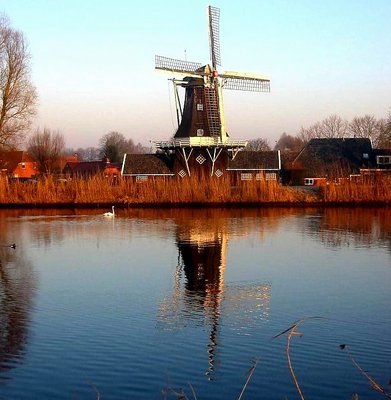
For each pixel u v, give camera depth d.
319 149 70.12
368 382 10.59
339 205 48.12
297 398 10.01
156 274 20.39
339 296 16.94
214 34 57.16
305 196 48.72
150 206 49.25
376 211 43.91
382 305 15.89
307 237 29.31
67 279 19.66
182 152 56.91
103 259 23.48
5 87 50.12
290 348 12.40
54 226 35.41
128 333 13.54
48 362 11.74
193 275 20.14
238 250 25.41
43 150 81.06
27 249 26.31
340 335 13.26
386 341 12.81
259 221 37.16
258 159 62.44
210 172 57.12
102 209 48.31
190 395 10.16
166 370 11.27
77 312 15.39
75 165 92.56
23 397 10.14
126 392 10.31
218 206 48.78
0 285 18.80
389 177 49.38
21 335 13.47
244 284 18.66
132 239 29.23
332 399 9.94
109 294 17.45
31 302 16.53
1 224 36.69
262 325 14.09
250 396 10.09
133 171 60.38
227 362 11.66
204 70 56.81
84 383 10.70
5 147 51.97
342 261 22.53
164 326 14.06
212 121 57.16
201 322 14.41
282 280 19.17
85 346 12.62
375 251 24.83
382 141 92.94
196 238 29.31
